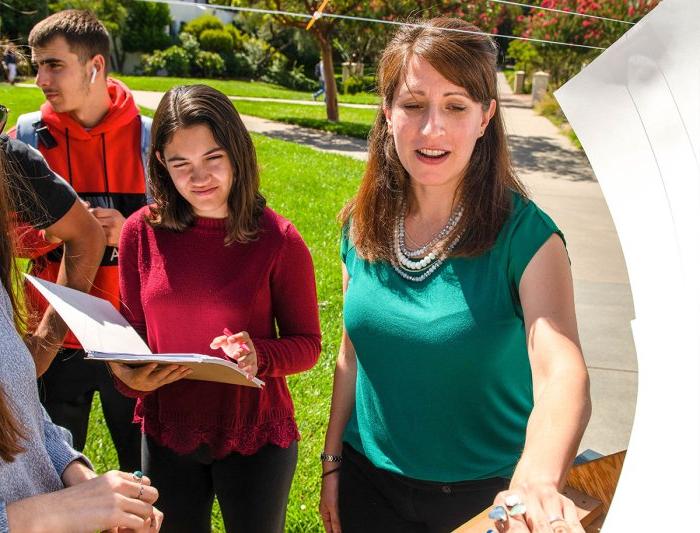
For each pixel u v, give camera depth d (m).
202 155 1.92
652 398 0.84
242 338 1.96
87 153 2.80
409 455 1.75
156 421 2.14
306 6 13.57
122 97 2.84
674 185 0.82
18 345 1.41
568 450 1.19
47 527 1.34
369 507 1.89
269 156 11.30
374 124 1.83
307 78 28.80
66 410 2.74
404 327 1.69
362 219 1.82
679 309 0.81
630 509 0.82
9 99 12.68
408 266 1.72
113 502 1.40
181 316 2.07
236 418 2.08
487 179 1.66
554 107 17.31
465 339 1.62
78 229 2.29
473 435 1.70
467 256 1.63
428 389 1.68
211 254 2.05
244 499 2.14
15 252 1.59
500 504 1.11
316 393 3.95
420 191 1.72
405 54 1.59
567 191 9.91
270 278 2.11
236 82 27.02
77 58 2.69
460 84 1.55
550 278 1.53
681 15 0.82
